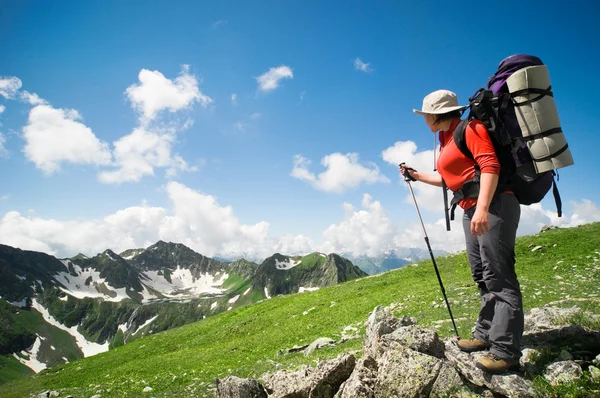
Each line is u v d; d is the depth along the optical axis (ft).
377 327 24.07
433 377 17.81
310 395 24.94
